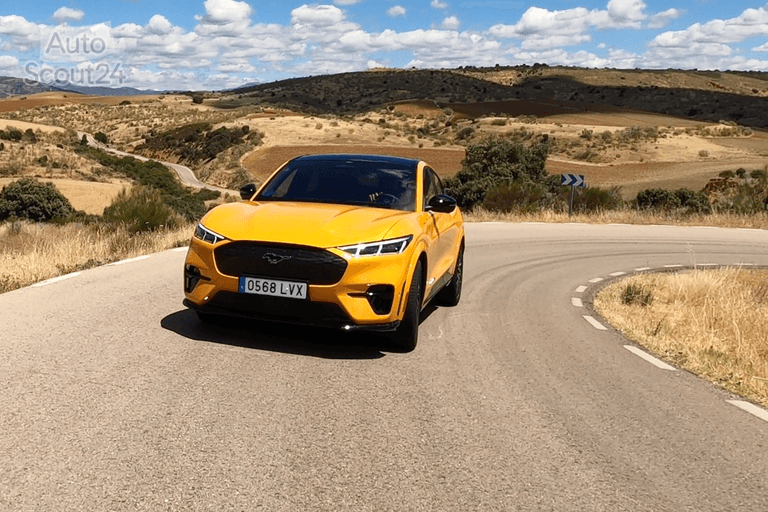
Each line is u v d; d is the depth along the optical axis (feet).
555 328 26.58
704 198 130.93
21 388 14.85
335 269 17.66
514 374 19.19
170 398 14.83
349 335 21.65
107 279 29.48
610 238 70.38
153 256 37.93
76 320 21.53
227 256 18.20
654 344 25.22
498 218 88.48
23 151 384.47
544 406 16.40
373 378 17.48
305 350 19.54
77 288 26.96
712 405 17.69
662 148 408.67
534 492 11.51
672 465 13.21
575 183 91.66
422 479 11.68
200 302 18.70
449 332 24.13
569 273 44.34
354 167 23.36
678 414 16.66
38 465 11.15
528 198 96.99
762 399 18.90
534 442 13.89
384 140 474.90
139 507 9.98
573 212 100.58
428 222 21.80
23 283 28.71
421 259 20.67
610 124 590.55
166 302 25.08
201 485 10.84
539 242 62.85
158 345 19.06
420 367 18.95
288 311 17.94
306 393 15.85
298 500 10.57
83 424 13.03
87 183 289.53
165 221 54.65
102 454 11.75
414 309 19.84
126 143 636.89
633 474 12.62
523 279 39.99
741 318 30.48
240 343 19.76
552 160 376.07
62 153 397.80
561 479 12.14
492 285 36.65
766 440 15.12
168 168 458.91
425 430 14.07
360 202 21.49
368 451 12.73
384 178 22.80
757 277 47.78
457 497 11.09
